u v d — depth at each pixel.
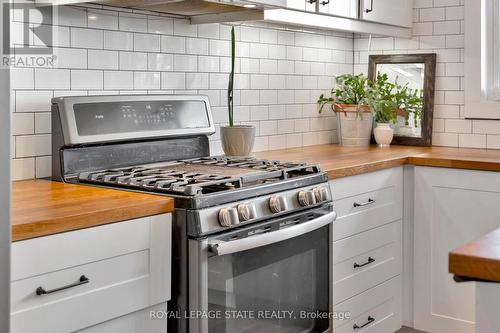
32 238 1.71
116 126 2.65
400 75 4.23
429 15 4.14
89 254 1.86
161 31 3.06
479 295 1.35
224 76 3.41
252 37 3.58
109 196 2.13
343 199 3.02
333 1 3.38
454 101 4.09
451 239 3.44
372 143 4.29
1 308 1.60
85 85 2.73
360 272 3.20
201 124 3.05
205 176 2.39
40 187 2.34
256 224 2.32
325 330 2.83
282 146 3.85
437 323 3.53
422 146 4.12
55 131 2.51
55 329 1.79
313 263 2.71
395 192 3.48
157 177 2.41
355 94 4.07
